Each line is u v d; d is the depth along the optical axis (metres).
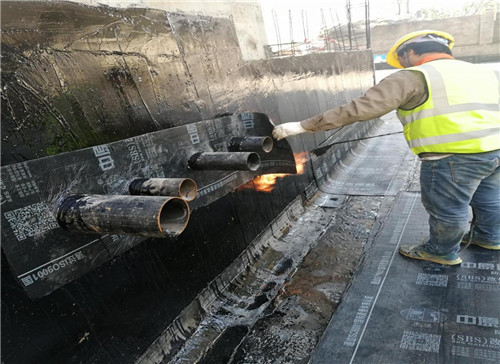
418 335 1.66
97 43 1.52
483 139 1.64
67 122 1.39
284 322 1.99
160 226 0.99
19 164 1.11
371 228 2.90
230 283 2.32
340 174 4.21
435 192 1.87
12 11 1.19
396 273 2.14
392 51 2.10
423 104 1.70
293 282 2.35
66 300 1.33
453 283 1.96
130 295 1.62
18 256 1.10
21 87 1.22
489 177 1.96
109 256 1.40
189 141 1.84
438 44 1.84
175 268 1.90
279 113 3.16
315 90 3.94
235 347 1.86
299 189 3.40
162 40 1.88
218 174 2.06
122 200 1.10
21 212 1.11
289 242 2.87
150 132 1.72
